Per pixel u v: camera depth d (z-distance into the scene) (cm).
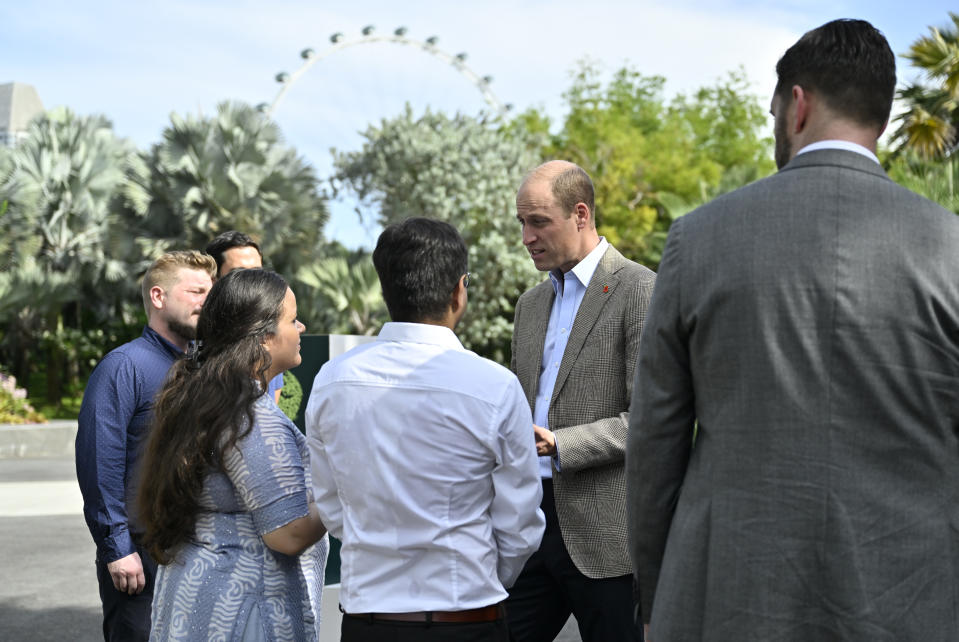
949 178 1112
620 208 3134
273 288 216
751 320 156
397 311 200
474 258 2077
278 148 2098
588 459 256
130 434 278
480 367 194
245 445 200
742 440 156
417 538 188
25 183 2047
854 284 151
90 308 2395
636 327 261
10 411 1501
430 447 189
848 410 151
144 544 209
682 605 160
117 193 2033
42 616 508
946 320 150
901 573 148
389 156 2217
